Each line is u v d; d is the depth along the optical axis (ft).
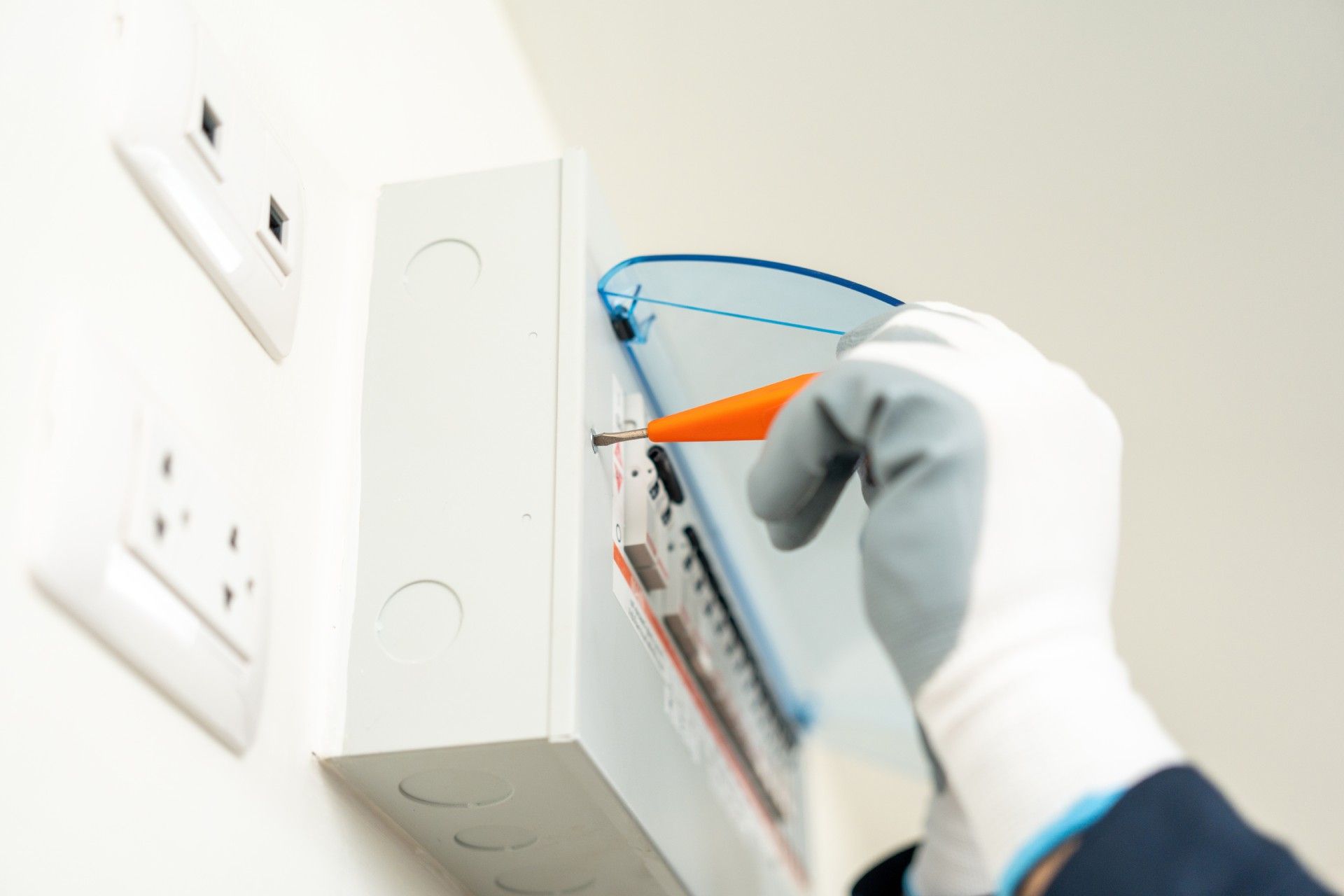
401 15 2.85
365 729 1.76
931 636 1.15
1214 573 4.53
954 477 1.22
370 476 1.98
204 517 1.53
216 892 1.46
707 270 2.24
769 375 2.44
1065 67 3.52
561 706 1.71
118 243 1.48
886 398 1.31
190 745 1.47
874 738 4.56
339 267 2.15
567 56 3.67
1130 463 4.29
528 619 1.79
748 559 3.32
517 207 2.23
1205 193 3.71
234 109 1.82
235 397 1.71
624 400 2.29
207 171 1.69
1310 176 3.64
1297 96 3.50
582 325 2.07
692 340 2.37
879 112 3.67
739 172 3.87
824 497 1.51
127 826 1.33
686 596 2.63
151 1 1.64
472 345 2.08
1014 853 1.02
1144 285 3.90
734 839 2.83
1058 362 4.14
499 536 1.88
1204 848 0.93
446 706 1.74
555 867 2.11
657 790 2.10
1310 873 0.91
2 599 1.19
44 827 1.21
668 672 2.42
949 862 1.27
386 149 2.53
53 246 1.36
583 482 1.93
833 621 3.76
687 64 3.64
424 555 1.89
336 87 2.38
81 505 1.29
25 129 1.36
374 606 1.86
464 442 1.98
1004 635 1.12
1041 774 1.03
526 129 3.52
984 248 3.92
